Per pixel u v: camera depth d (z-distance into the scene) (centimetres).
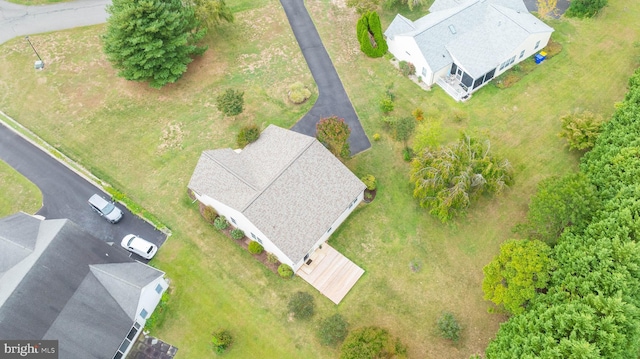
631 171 3856
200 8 5759
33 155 5206
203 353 3862
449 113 5278
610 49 5728
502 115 5206
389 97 5341
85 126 5456
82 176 5012
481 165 4262
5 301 3497
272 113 5456
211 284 4216
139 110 5588
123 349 3809
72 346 3541
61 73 5984
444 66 5406
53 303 3625
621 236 3525
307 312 3978
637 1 6291
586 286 3297
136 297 3800
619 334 3025
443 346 3809
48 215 4719
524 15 5744
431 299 4044
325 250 4353
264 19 6538
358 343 3488
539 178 4672
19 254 3862
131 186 4916
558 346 3033
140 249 4331
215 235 4516
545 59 5681
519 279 3541
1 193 4909
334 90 5634
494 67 5322
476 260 4225
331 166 4447
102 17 6688
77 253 3919
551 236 3872
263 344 3881
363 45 5844
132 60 5309
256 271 4272
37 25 6581
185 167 5028
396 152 4997
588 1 5931
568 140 4719
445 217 4194
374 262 4269
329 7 6650
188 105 5603
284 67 5925
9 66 6072
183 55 5606
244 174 4428
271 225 4075
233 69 5950
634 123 4225
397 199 4647
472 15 5616
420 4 6450
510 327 3484
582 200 3709
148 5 5134
